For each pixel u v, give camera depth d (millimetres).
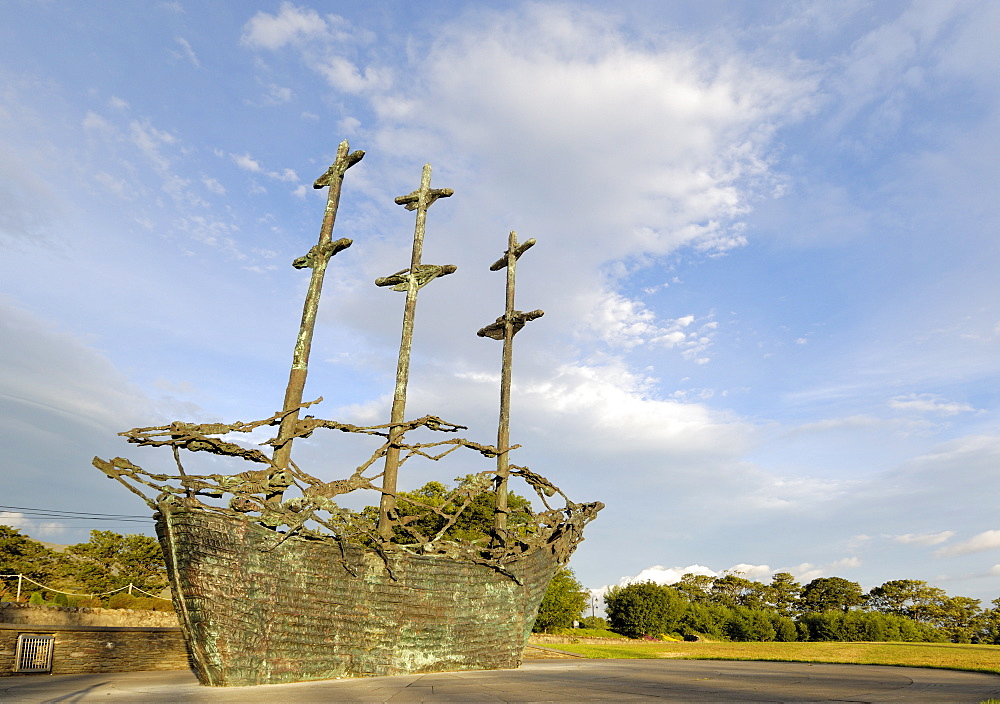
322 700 12789
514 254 30031
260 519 17828
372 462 21156
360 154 23234
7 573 43031
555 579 53062
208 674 16422
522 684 16734
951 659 29578
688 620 68938
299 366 20562
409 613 20766
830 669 24047
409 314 24125
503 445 26234
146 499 16156
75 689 15242
